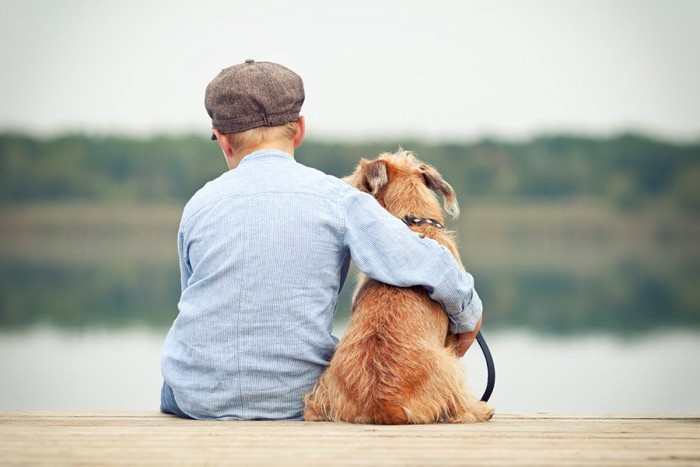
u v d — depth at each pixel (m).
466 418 3.40
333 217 3.39
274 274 3.30
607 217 55.69
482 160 56.06
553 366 11.20
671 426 3.32
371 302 3.45
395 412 3.22
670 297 22.58
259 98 3.44
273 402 3.37
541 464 2.48
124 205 60.56
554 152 56.88
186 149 59.91
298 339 3.33
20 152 60.66
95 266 35.44
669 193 56.78
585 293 23.16
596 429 3.17
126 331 15.32
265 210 3.34
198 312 3.32
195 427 3.12
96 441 2.85
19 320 17.23
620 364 11.43
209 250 3.33
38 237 58.94
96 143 60.91
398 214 3.79
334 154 53.03
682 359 11.90
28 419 3.53
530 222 54.91
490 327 16.03
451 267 3.44
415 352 3.31
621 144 56.50
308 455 2.60
